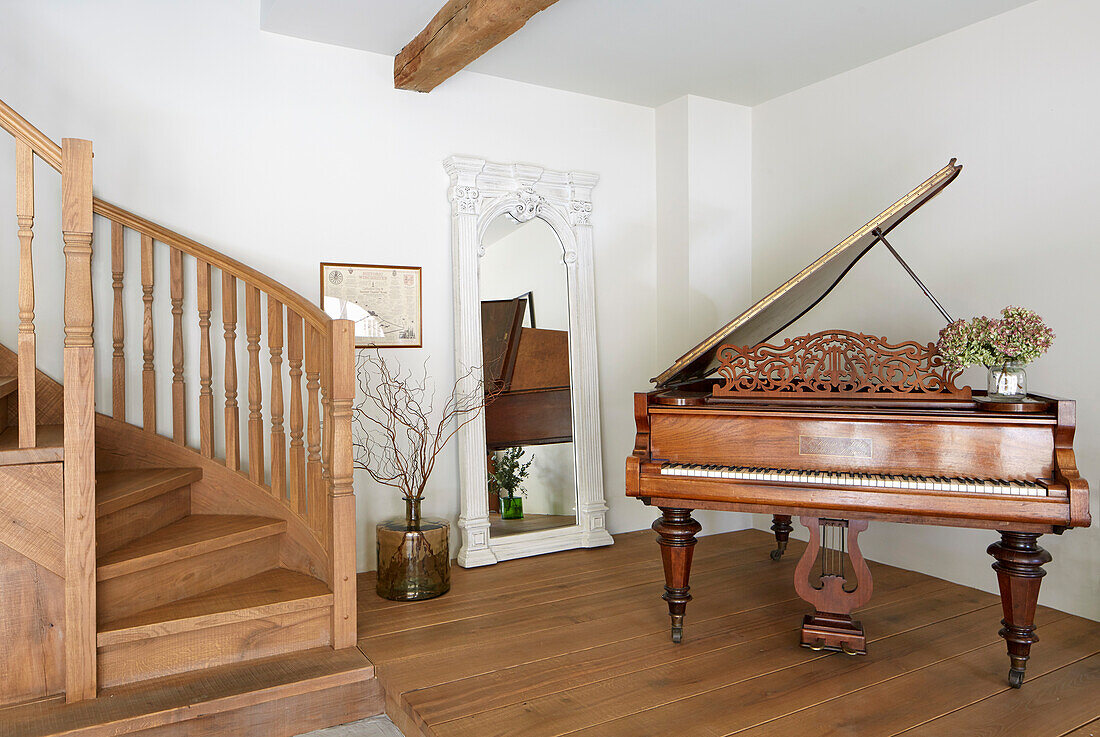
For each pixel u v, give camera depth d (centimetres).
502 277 437
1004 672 275
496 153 446
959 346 272
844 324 443
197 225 363
